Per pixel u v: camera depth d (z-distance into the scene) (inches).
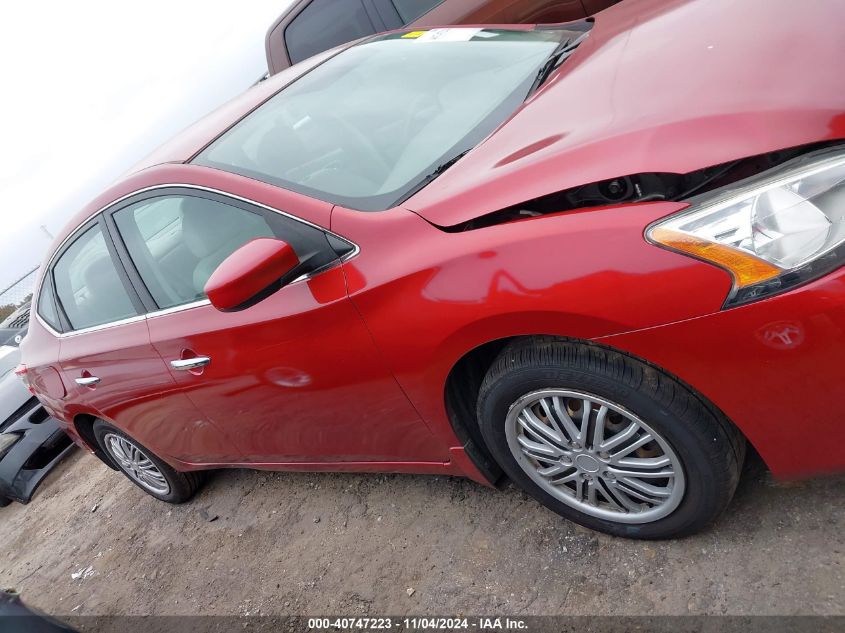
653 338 65.8
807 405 63.4
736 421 67.4
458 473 97.2
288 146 102.3
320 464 114.9
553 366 74.9
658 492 78.5
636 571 82.8
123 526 168.7
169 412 127.6
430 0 216.1
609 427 78.0
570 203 70.8
